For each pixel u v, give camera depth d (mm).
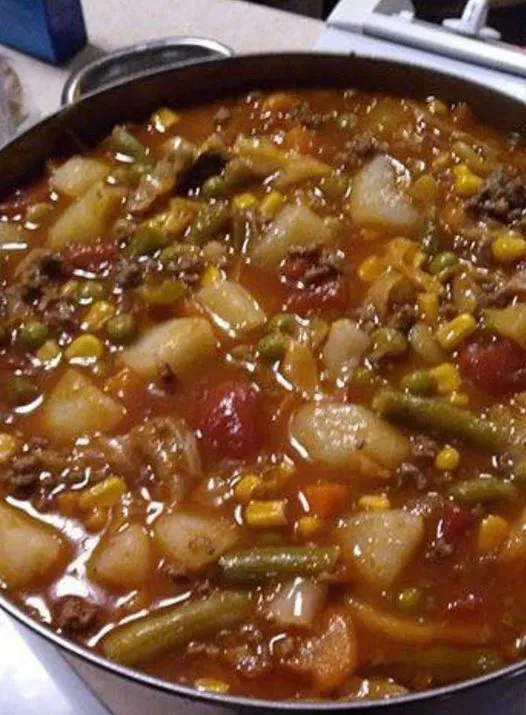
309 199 404
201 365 357
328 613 302
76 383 351
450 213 397
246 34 537
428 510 319
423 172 414
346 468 328
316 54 434
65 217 401
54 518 324
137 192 406
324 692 290
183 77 435
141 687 283
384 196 398
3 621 356
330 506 319
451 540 314
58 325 371
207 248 390
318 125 434
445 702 272
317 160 419
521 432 332
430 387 344
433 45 465
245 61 435
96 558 313
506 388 348
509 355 351
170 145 424
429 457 330
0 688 345
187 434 335
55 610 307
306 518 318
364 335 358
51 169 420
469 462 332
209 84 440
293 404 345
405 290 370
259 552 308
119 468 332
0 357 366
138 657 295
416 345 356
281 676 293
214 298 373
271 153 417
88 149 432
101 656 285
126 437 337
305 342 358
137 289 378
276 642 298
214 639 300
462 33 468
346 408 338
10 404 353
